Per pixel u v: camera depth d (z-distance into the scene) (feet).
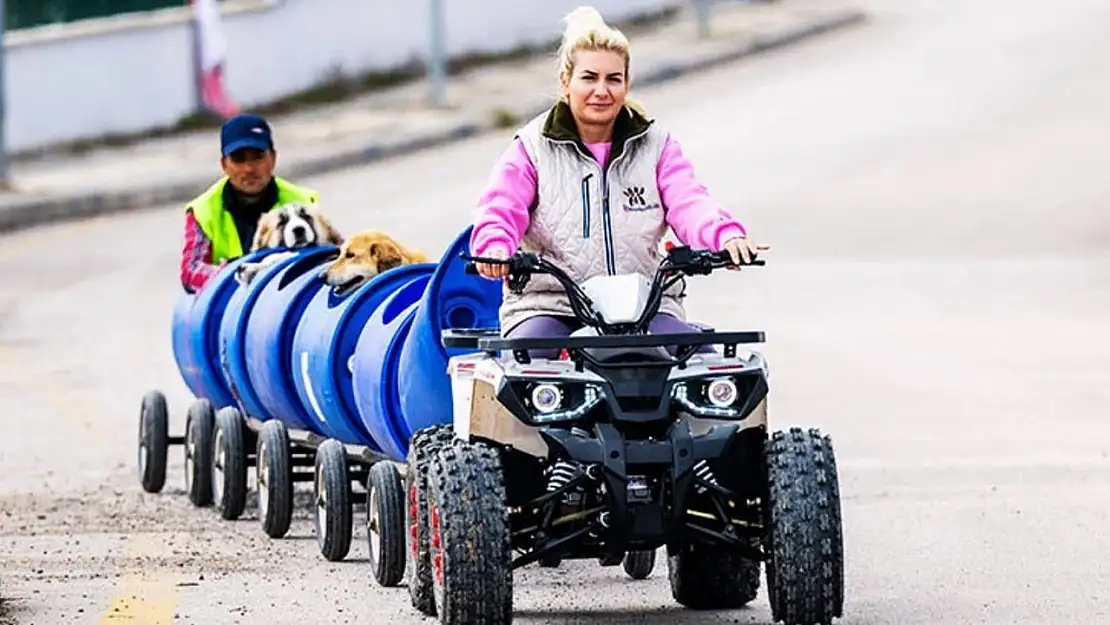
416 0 281.95
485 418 47.44
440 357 55.26
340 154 219.61
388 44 278.46
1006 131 224.53
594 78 48.93
